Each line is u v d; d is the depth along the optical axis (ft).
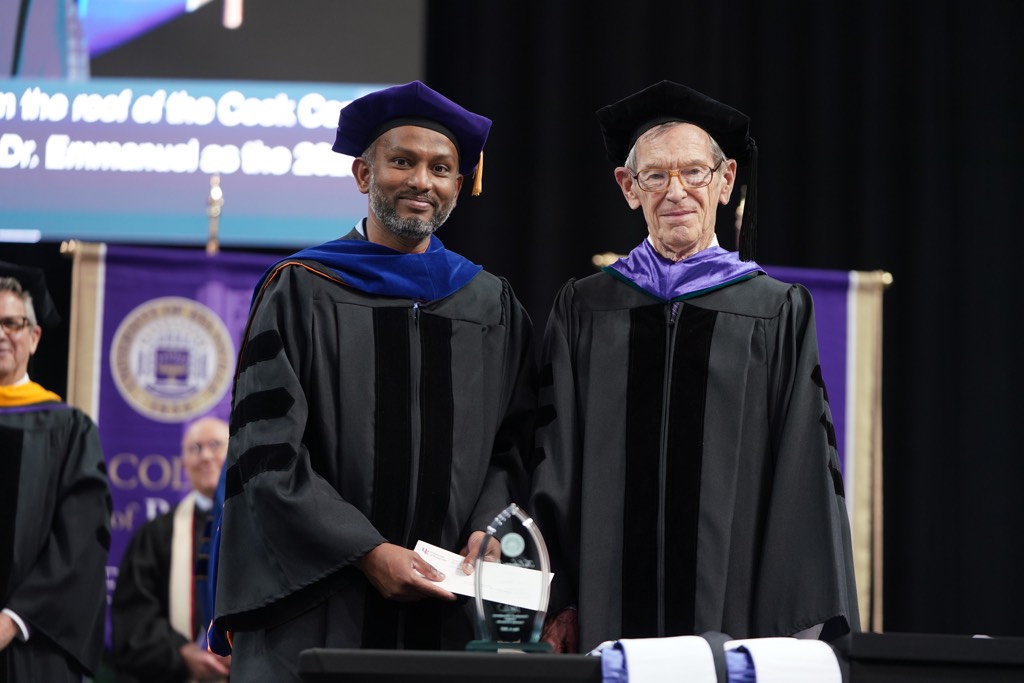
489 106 42.65
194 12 40.83
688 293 22.54
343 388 21.38
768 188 43.24
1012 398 42.83
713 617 20.99
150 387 35.12
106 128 40.34
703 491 21.52
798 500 21.12
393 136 22.24
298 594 20.17
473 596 19.85
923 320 42.86
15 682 29.09
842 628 20.52
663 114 23.16
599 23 43.16
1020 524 42.42
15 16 40.42
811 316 22.61
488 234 42.19
